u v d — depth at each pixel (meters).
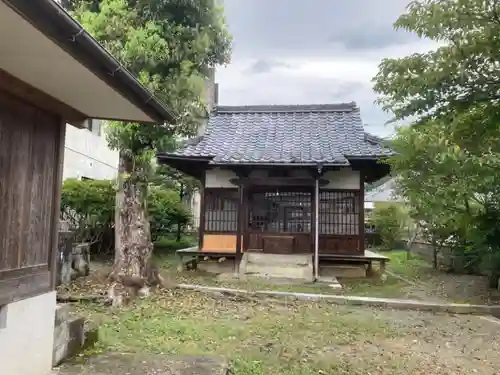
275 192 12.23
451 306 8.09
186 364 4.33
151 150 8.25
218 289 8.82
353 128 13.50
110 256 13.64
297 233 11.96
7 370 3.38
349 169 12.16
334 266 12.02
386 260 11.52
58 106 3.98
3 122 3.32
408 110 6.33
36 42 2.56
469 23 5.48
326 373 4.58
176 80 7.73
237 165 11.36
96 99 3.84
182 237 19.70
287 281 10.70
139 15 7.69
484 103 5.93
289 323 6.67
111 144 8.09
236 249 11.62
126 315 6.61
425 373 4.71
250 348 5.32
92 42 2.63
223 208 12.48
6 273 3.39
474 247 10.83
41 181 3.91
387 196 25.17
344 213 12.10
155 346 5.11
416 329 6.70
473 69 5.61
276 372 4.53
